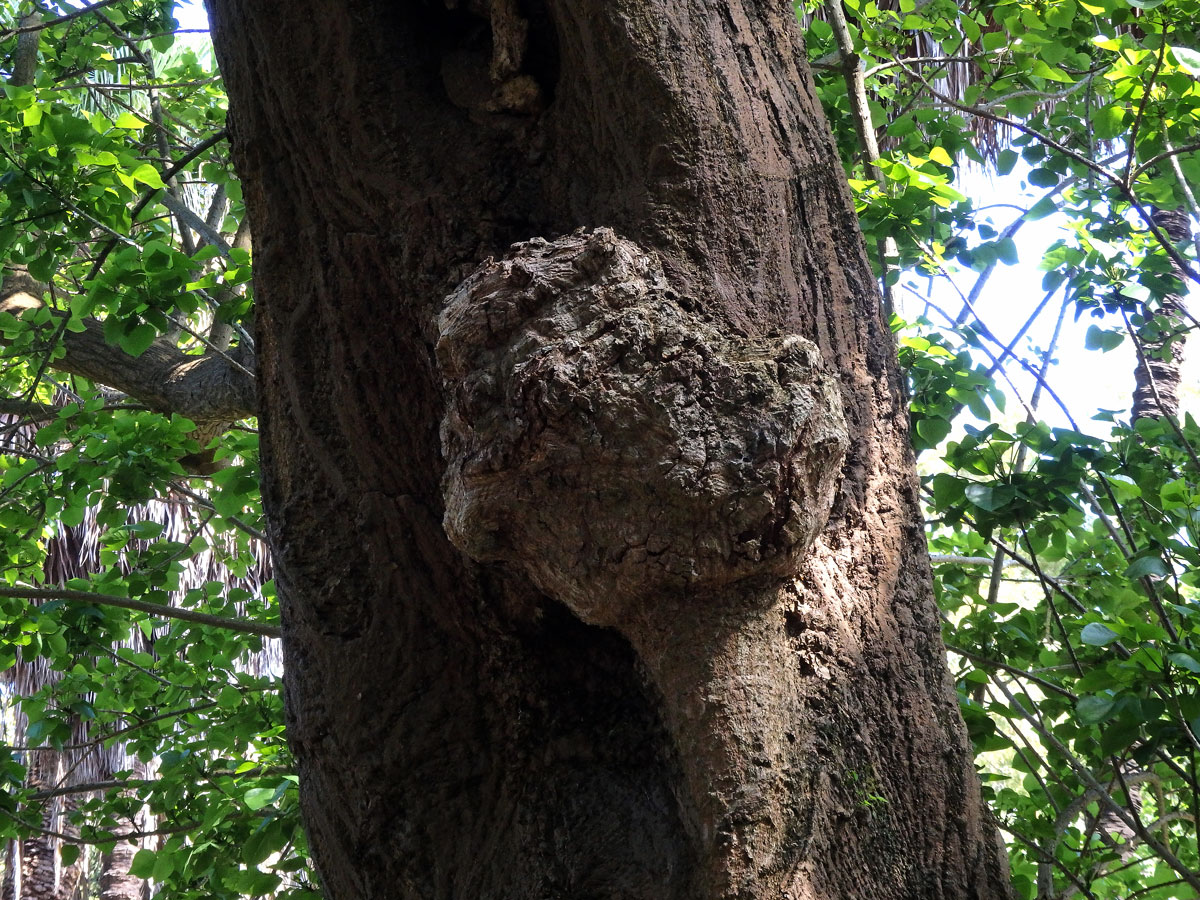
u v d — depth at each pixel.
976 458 3.50
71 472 4.79
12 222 4.14
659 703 2.21
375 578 2.32
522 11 2.26
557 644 2.29
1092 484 4.04
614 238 2.04
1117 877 4.41
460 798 2.28
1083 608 3.57
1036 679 3.66
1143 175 4.51
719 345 2.03
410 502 2.32
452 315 2.08
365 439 2.33
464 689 2.30
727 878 1.97
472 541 2.08
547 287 2.02
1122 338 4.09
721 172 2.20
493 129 2.30
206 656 5.32
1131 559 3.39
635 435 1.97
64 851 5.04
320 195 2.34
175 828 4.83
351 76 2.30
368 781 2.29
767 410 1.97
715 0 2.29
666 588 2.02
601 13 2.17
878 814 2.11
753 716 2.00
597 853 2.15
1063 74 4.18
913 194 3.81
